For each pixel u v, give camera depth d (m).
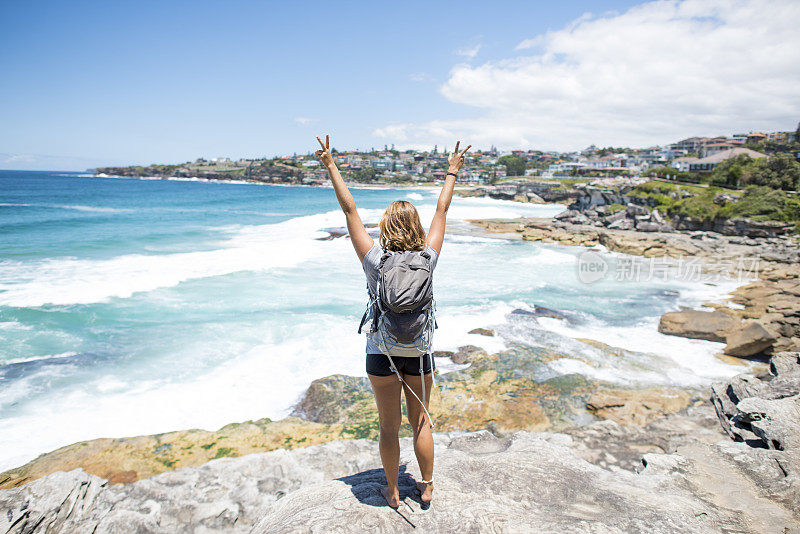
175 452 5.80
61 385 7.46
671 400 7.60
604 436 6.50
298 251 19.92
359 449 5.63
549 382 8.26
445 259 20.61
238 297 12.49
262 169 167.12
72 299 11.55
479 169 192.25
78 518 4.04
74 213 33.91
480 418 7.11
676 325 11.00
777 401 5.35
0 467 5.47
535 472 3.35
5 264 15.02
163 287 13.16
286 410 7.12
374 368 2.06
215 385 7.73
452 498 2.61
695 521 2.65
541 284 15.87
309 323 10.59
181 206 45.00
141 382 7.71
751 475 3.94
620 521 2.55
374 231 28.70
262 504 4.47
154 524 4.09
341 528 2.26
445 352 9.48
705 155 104.38
